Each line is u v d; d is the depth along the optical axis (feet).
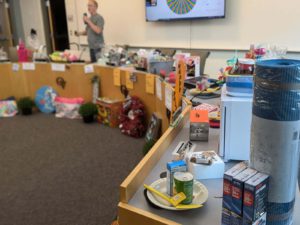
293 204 2.62
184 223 2.72
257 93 2.47
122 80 11.28
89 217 6.42
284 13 12.87
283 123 2.36
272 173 2.46
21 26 23.40
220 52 15.01
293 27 12.82
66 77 13.09
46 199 7.09
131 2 17.54
